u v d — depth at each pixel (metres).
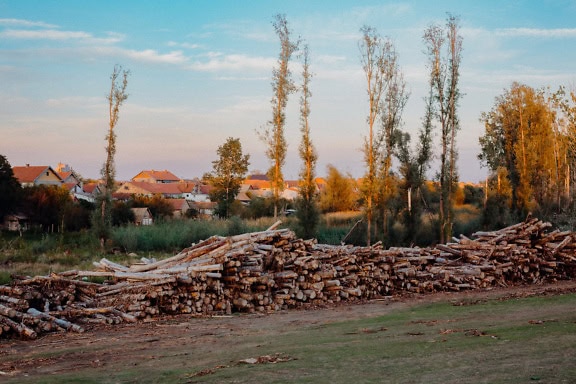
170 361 9.80
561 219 44.16
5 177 55.31
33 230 52.12
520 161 54.72
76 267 28.91
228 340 12.10
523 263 24.06
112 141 43.44
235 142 88.44
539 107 55.50
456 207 71.00
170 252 40.62
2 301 14.80
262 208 72.25
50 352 11.18
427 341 10.41
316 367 8.48
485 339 10.18
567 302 16.45
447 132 44.34
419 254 23.91
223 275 17.50
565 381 6.66
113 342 12.22
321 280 19.23
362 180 43.81
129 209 66.00
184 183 145.50
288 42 44.75
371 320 14.67
